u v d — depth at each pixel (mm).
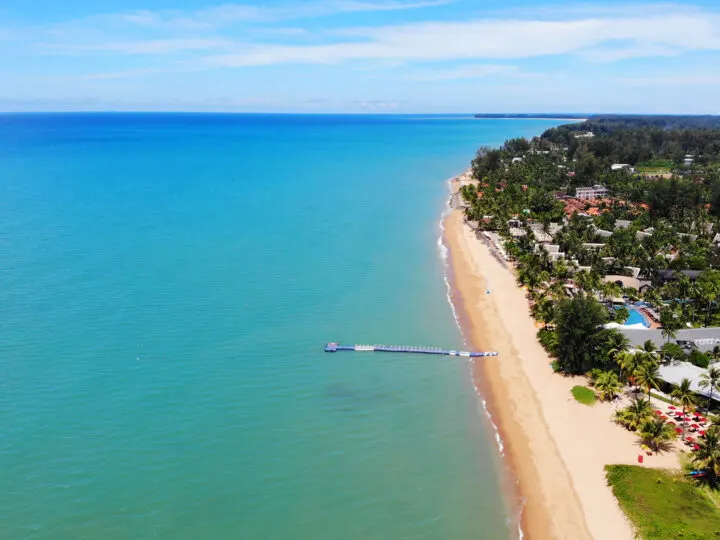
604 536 58281
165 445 70562
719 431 65812
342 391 84688
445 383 88000
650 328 103938
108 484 63781
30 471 65188
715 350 90000
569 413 79375
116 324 101688
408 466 69062
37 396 79062
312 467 68125
